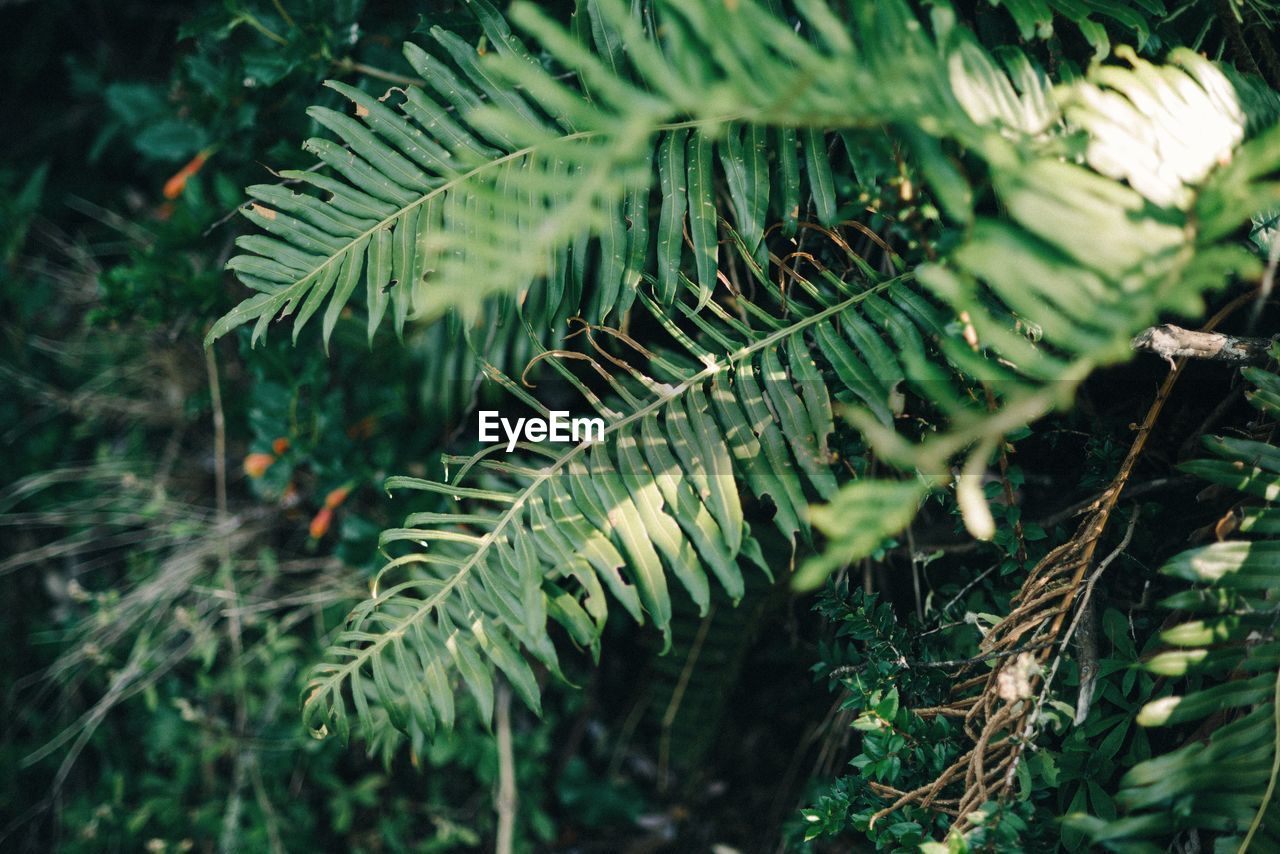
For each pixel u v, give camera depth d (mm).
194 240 1062
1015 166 649
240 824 1174
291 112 985
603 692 1197
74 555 1378
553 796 1194
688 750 1056
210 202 1105
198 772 1208
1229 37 790
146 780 1181
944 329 763
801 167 848
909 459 625
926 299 784
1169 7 805
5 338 1386
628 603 769
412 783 1213
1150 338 751
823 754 1012
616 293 793
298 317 793
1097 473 825
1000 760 777
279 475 1062
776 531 957
